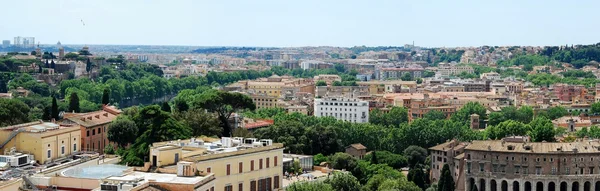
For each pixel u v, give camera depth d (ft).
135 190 604.90
